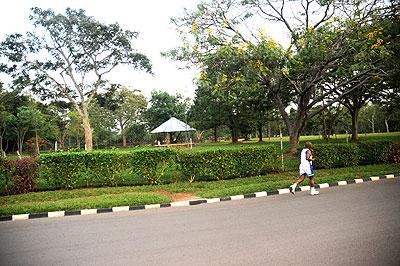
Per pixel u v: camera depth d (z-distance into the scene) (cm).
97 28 3444
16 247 608
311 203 916
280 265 474
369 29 1596
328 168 1627
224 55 1445
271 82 1814
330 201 927
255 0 1802
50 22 3256
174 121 3969
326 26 1647
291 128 2127
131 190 1219
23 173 1222
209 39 1575
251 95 1883
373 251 511
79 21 3381
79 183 1351
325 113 3116
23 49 3309
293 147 2114
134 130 6400
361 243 549
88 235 681
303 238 591
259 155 1475
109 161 1316
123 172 1336
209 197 1069
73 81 3562
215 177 1409
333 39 1645
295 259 494
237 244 577
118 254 551
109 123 6291
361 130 6756
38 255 558
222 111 4412
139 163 1341
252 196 1095
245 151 1454
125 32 3550
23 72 3384
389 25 1600
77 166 1289
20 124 4622
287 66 1548
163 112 5634
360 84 1883
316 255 506
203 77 1512
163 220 799
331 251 520
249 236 621
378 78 1789
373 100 3180
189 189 1211
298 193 1118
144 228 724
